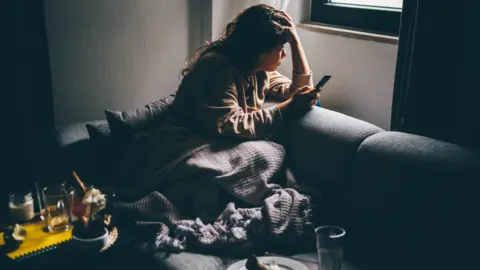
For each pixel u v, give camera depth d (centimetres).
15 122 234
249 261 127
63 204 172
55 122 241
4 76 227
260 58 196
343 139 176
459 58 167
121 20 241
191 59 248
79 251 151
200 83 194
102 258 151
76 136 212
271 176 183
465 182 144
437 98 173
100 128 208
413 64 174
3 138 235
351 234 170
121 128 205
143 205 179
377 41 209
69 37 234
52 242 161
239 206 182
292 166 191
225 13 251
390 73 207
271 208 169
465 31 164
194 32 257
